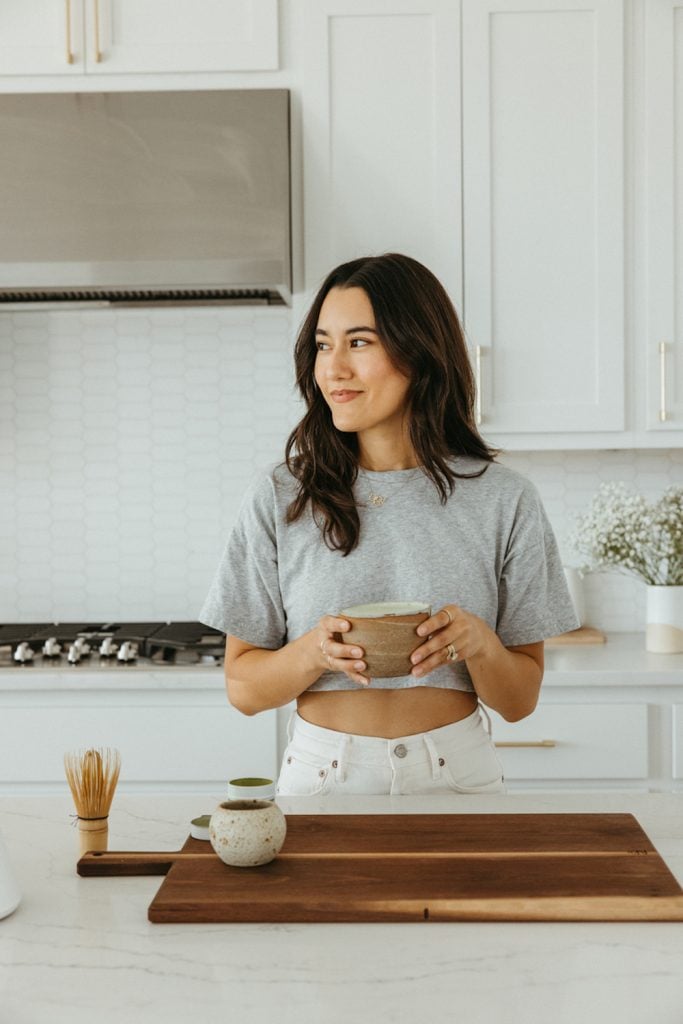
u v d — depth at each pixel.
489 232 2.63
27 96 2.66
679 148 2.63
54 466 3.08
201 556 3.08
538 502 1.57
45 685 2.47
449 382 1.52
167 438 3.07
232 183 2.57
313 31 2.62
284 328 3.05
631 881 1.09
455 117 2.62
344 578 1.50
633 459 3.03
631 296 2.65
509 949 0.98
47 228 2.54
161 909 1.04
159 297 2.87
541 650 1.62
